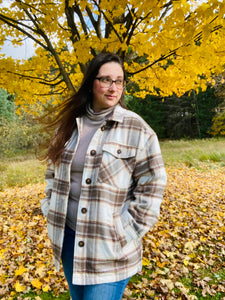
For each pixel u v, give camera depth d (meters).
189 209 4.34
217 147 12.77
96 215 1.11
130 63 3.59
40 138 15.02
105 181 1.12
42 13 2.99
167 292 2.28
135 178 1.21
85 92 1.39
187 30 2.21
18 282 2.45
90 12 3.35
